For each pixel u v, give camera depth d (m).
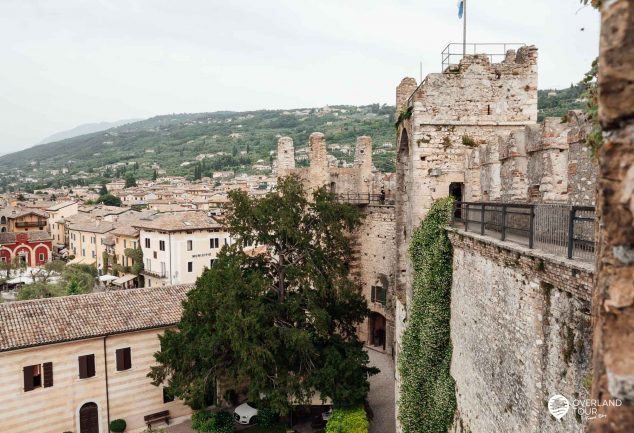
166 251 77.50
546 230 12.80
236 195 37.84
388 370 45.88
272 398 33.00
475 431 17.44
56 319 37.03
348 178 55.41
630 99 4.07
